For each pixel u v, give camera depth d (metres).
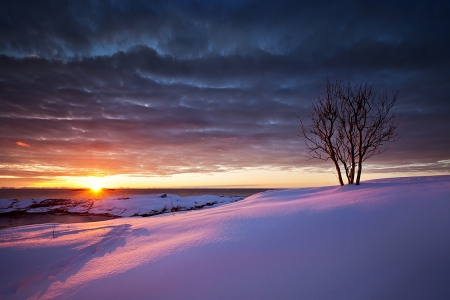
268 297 3.80
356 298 3.57
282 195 15.70
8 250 7.30
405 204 6.92
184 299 4.02
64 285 5.11
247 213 9.39
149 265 5.47
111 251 7.02
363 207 7.37
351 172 13.63
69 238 8.63
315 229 6.19
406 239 4.97
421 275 3.86
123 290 4.58
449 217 5.53
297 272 4.38
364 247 4.93
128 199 35.81
